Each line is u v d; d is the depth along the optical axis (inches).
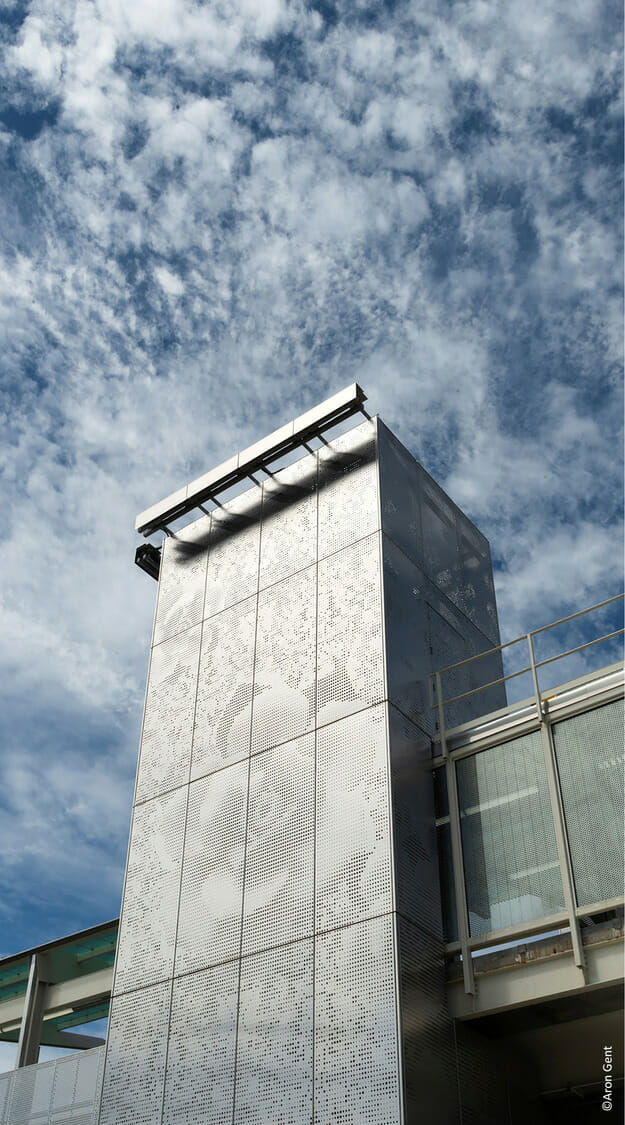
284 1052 382.0
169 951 452.4
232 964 423.2
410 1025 359.6
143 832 505.7
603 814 390.6
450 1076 367.9
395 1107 338.6
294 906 417.1
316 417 549.3
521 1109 397.4
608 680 419.8
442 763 450.0
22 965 610.5
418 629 490.9
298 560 534.3
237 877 447.5
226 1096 388.5
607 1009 380.8
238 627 540.1
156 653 578.9
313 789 442.9
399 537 513.0
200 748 510.3
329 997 381.4
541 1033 403.9
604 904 369.1
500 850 414.0
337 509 531.8
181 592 592.1
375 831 407.5
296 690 483.2
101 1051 461.7
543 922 380.5
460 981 390.6
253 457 570.6
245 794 471.2
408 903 391.2
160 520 616.4
